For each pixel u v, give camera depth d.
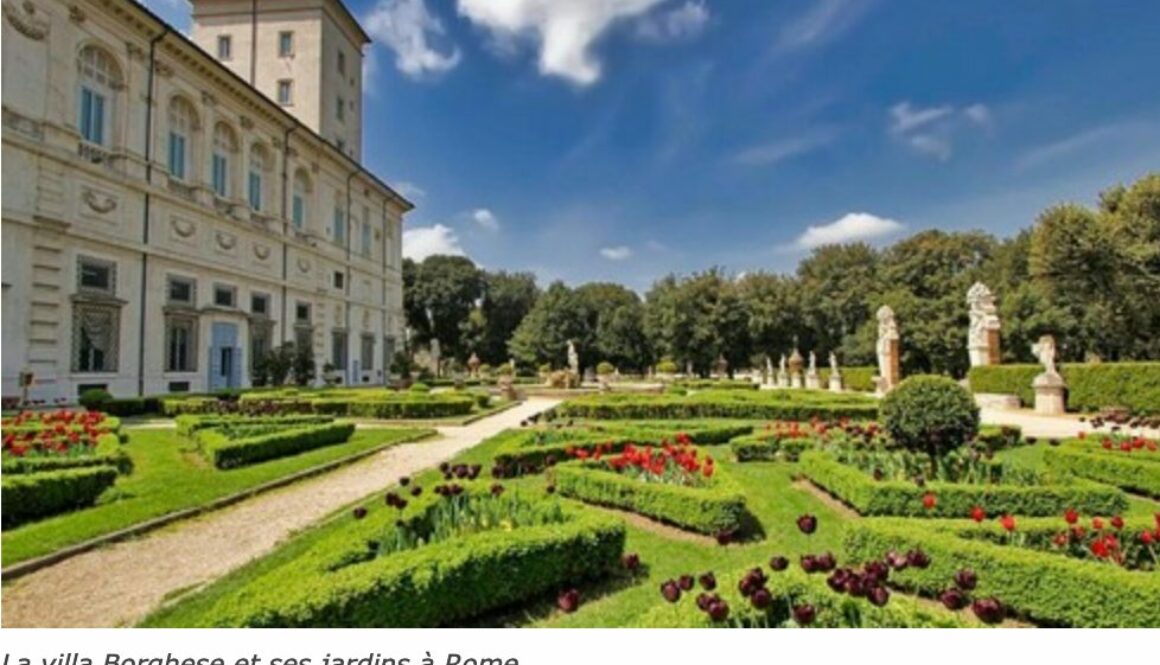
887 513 6.21
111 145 21.06
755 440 9.70
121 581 4.86
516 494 5.58
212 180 26.14
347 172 38.53
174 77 23.66
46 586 4.75
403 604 3.62
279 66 36.50
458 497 5.31
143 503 6.86
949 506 6.12
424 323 61.38
